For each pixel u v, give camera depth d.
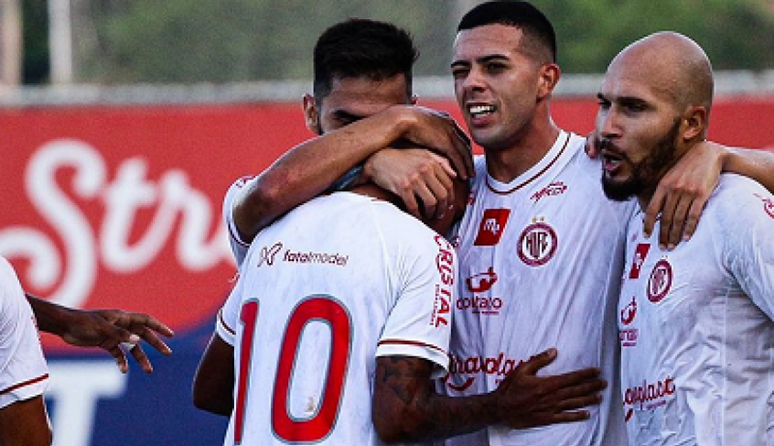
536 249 15.08
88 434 26.70
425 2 39.84
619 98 13.95
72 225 30.09
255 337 14.34
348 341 13.84
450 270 14.16
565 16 50.41
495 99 14.92
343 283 13.95
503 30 14.94
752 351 13.55
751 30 50.34
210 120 30.69
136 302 29.52
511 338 15.03
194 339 29.06
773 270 13.12
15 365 15.41
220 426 26.73
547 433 14.74
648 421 13.98
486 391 15.12
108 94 31.81
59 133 30.62
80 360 27.16
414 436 13.74
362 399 13.79
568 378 14.59
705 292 13.53
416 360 13.71
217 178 30.38
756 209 13.36
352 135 14.45
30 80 45.72
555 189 15.23
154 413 26.83
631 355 14.25
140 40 41.50
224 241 29.89
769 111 30.27
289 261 14.30
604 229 14.97
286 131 30.64
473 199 15.63
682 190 13.72
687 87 13.86
